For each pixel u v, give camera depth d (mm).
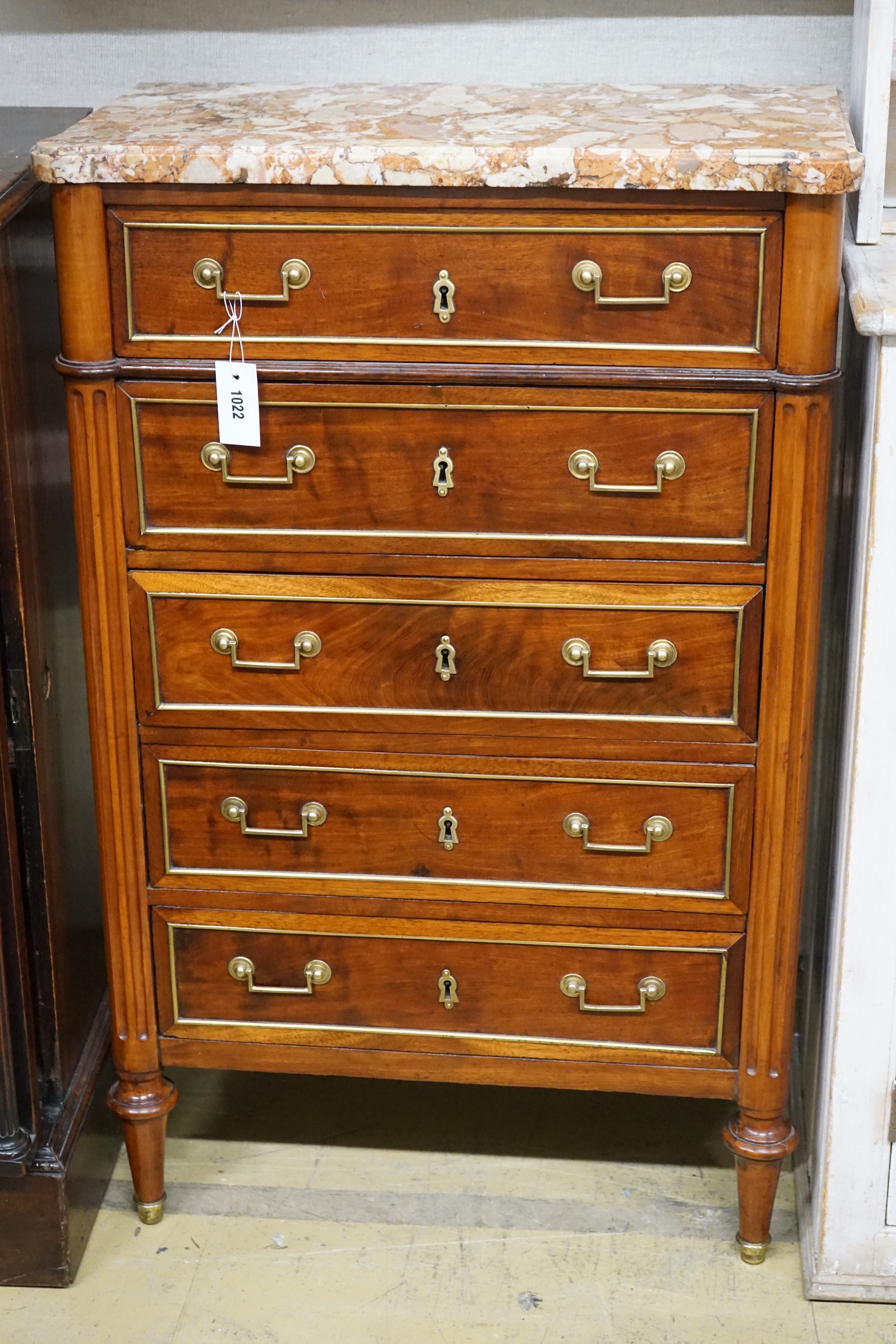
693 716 1830
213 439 1771
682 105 1894
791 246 1618
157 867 1960
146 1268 2051
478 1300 1986
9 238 1783
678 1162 2230
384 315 1702
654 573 1771
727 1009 1944
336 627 1840
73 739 2100
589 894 1913
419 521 1786
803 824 1849
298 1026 2023
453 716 1859
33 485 1889
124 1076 2051
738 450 1713
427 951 1968
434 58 2219
